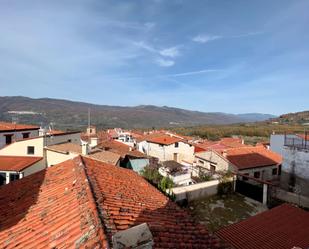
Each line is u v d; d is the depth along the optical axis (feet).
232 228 44.34
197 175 100.63
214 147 123.95
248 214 62.08
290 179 75.05
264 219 45.88
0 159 72.43
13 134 103.40
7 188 38.58
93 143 98.99
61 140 88.48
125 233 13.30
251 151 112.06
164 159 149.79
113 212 22.33
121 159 84.43
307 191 69.62
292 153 74.90
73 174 34.45
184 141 153.79
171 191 66.74
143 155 112.88
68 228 19.42
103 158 70.08
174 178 87.66
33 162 70.49
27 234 20.90
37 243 18.92
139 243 13.19
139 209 26.21
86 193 25.36
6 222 24.84
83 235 17.34
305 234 40.27
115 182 35.40
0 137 97.55
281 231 41.57
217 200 70.54
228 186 75.77
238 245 39.45
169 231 21.72
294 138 79.46
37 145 74.69
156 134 178.29
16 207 28.63
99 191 27.04
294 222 44.11
